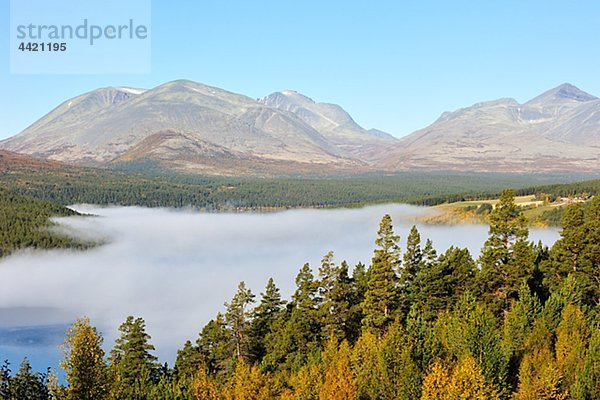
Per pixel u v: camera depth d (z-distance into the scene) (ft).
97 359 162.20
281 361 263.70
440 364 136.05
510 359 161.99
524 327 175.42
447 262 250.78
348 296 265.75
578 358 147.54
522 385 141.28
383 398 146.20
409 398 140.05
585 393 135.54
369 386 154.92
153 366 289.33
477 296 232.53
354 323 259.80
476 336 148.36
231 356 293.84
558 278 226.99
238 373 203.41
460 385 124.88
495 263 234.99
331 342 223.71
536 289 233.14
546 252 264.31
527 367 146.30
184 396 197.67
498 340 153.69
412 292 246.88
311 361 224.12
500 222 232.94
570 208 237.66
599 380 137.80
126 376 268.82
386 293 229.25
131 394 206.18
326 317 258.16
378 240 241.76
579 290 198.80
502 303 225.76
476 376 125.70
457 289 240.12
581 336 159.33
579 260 222.48
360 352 189.67
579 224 232.32
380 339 194.08
